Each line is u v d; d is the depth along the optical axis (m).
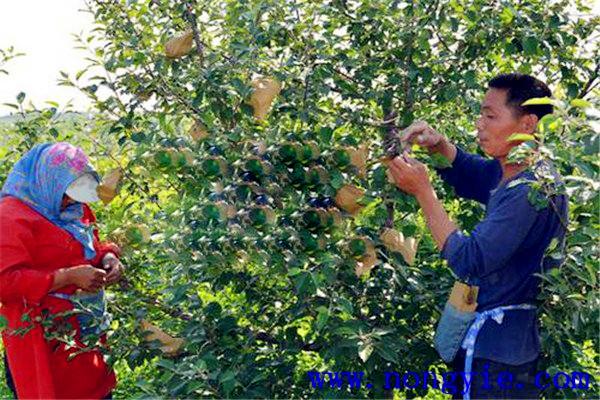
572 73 3.51
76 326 3.19
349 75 3.59
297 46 3.53
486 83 3.77
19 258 3.00
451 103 3.78
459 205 3.68
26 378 3.14
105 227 3.52
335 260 2.88
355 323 2.83
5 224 3.03
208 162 2.95
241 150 3.08
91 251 3.25
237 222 2.85
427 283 3.15
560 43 3.48
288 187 2.96
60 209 3.22
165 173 3.03
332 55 3.46
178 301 3.10
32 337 3.11
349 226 3.04
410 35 3.42
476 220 3.49
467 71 3.39
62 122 3.77
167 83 3.52
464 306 2.64
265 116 3.22
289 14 3.56
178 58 3.42
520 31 3.39
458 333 2.67
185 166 2.96
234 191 2.87
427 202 2.66
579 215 2.72
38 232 3.11
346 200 2.91
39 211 3.16
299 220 2.91
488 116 2.74
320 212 2.91
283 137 3.03
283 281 3.30
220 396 2.85
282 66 3.30
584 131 2.44
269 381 3.11
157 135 3.17
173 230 3.00
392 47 3.58
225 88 3.18
